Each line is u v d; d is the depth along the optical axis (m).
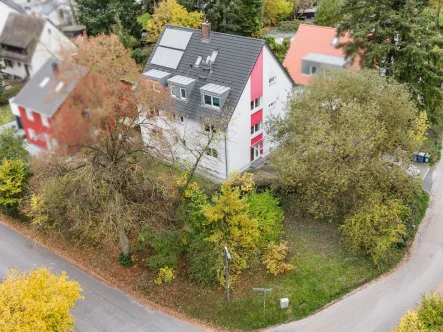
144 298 21.59
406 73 27.47
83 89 12.82
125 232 22.58
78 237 24.94
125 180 20.56
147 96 21.73
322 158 22.55
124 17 42.12
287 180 23.52
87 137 13.98
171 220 22.08
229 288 21.52
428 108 29.03
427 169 30.06
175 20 39.78
